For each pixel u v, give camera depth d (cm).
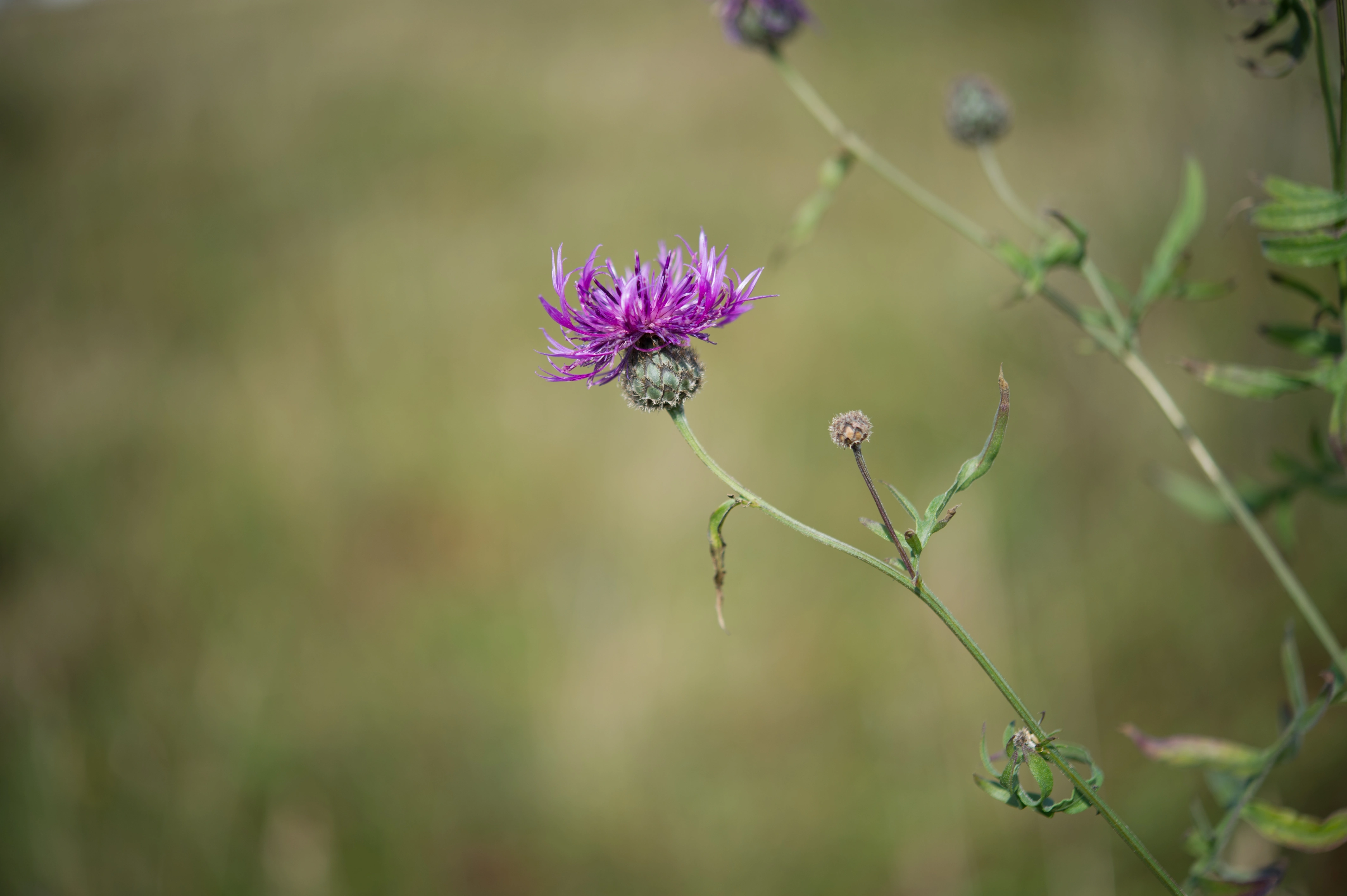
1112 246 488
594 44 1195
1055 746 137
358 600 490
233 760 407
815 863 350
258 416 606
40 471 598
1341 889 273
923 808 350
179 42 1451
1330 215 164
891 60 970
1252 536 212
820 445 501
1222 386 190
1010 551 414
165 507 557
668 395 167
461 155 948
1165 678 360
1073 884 311
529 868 370
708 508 484
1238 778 199
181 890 368
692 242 720
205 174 1016
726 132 893
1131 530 408
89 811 392
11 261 868
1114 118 613
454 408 582
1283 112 418
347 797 397
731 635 428
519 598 468
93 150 1132
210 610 496
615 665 423
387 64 1251
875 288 604
